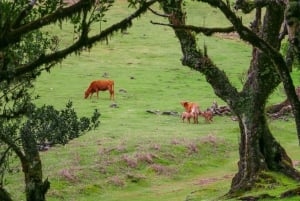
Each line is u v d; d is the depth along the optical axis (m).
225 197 49.69
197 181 69.62
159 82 134.12
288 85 28.02
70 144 78.62
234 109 52.44
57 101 109.12
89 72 140.00
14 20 20.34
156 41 178.38
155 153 77.81
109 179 67.69
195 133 91.81
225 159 81.56
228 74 144.38
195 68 52.53
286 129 99.00
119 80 134.00
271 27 48.19
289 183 48.97
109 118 98.12
